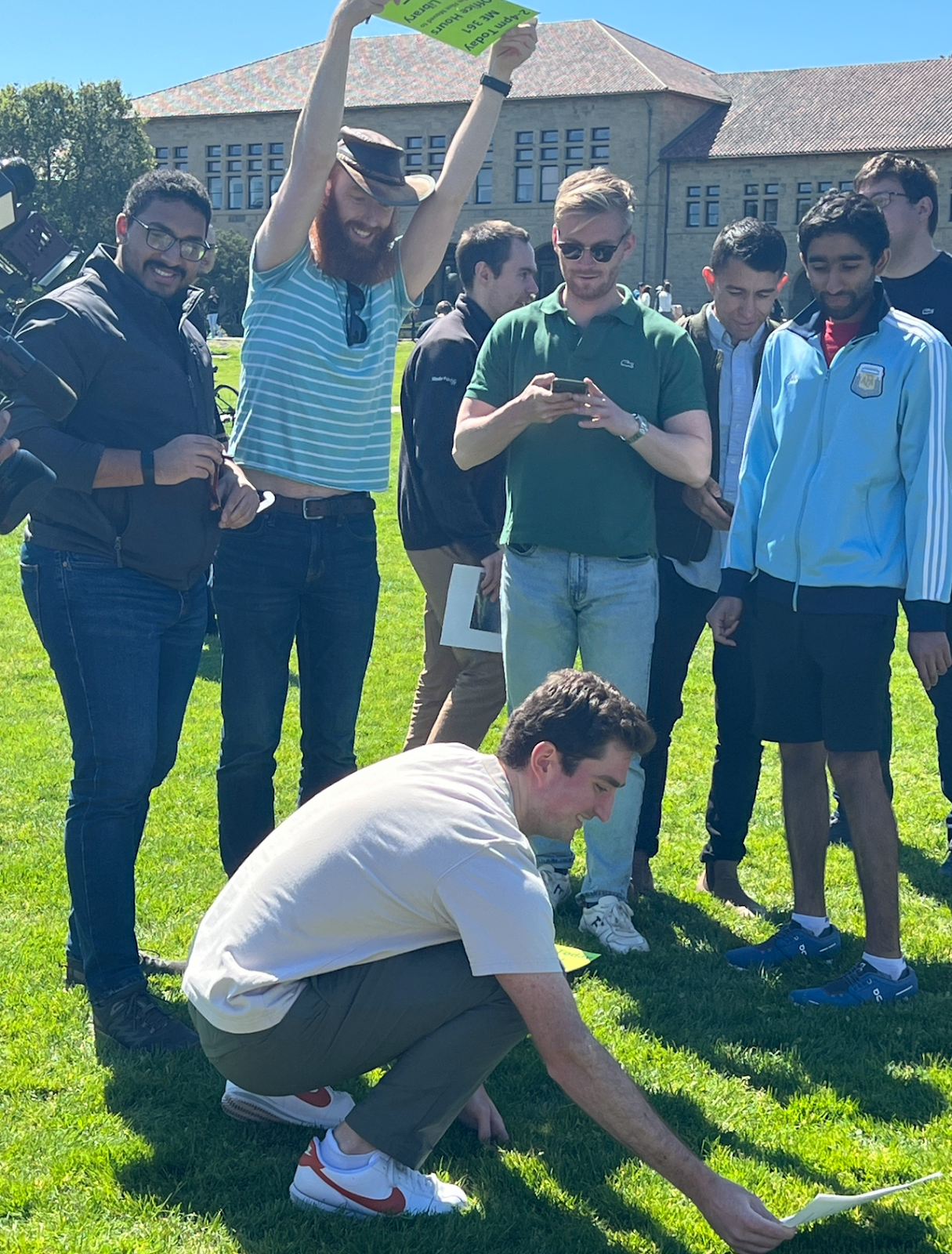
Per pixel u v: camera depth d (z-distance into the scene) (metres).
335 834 2.86
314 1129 3.26
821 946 4.38
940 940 4.51
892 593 4.03
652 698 4.95
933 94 64.94
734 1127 3.33
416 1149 2.91
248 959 2.89
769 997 4.07
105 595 3.71
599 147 66.81
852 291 3.96
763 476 4.30
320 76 3.91
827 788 4.39
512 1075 3.53
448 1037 2.86
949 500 3.95
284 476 4.19
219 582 4.25
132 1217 2.90
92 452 3.57
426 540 4.99
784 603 4.12
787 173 64.31
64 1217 2.89
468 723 4.90
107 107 64.50
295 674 8.12
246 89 76.00
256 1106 3.25
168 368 3.82
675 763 6.64
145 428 3.77
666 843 5.54
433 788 2.85
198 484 3.80
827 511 4.03
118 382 3.73
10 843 5.19
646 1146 2.70
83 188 64.00
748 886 5.11
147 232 3.72
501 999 2.86
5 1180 3.00
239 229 74.94
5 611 10.10
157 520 3.73
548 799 2.86
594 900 4.52
